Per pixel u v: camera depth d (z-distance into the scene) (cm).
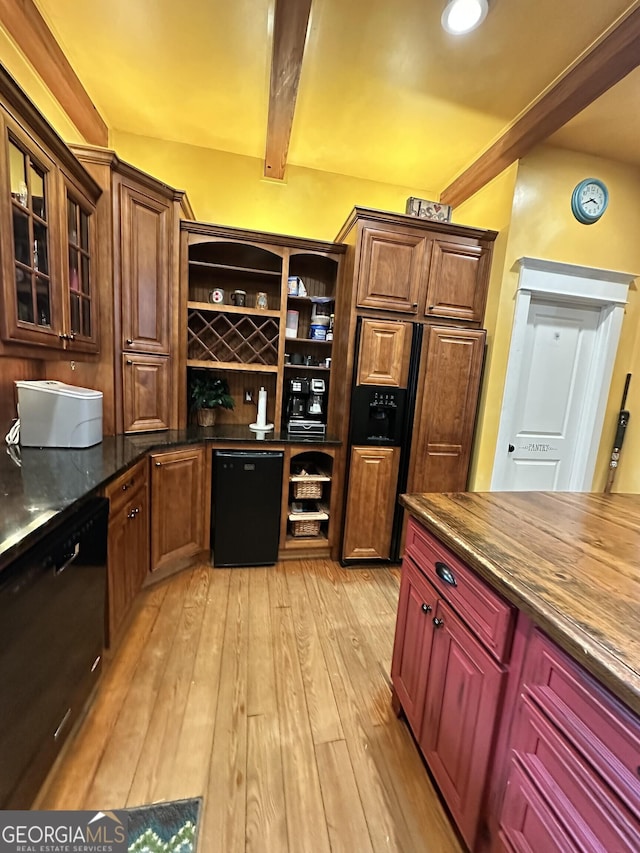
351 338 242
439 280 250
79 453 177
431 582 123
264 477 245
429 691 121
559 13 160
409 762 131
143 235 219
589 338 279
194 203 281
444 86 205
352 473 250
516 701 86
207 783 120
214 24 176
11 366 183
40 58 184
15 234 139
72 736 131
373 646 186
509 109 219
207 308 251
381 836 109
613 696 64
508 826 85
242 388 294
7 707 87
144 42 188
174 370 246
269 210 292
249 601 216
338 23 169
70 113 222
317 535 274
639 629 71
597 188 251
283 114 217
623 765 62
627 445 289
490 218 265
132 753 128
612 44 167
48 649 105
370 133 248
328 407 282
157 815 111
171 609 205
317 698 154
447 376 252
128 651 173
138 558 192
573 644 68
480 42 176
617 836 61
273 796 118
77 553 120
